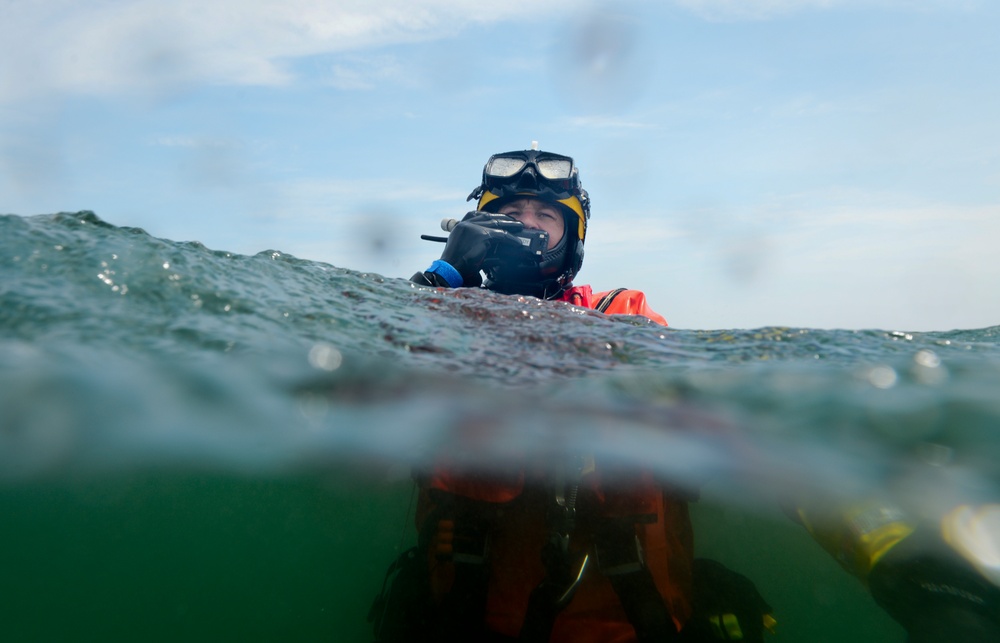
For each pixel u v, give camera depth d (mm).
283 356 1928
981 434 1658
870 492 1711
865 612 3262
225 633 3184
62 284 2096
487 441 1812
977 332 2850
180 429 1670
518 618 2043
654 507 2109
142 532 3344
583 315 2820
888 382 1944
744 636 1991
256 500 2826
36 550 3211
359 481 2395
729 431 1776
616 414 1843
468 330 2439
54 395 1567
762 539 3004
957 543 1586
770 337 2539
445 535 2051
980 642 1420
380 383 1874
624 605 1935
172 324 2020
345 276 2984
